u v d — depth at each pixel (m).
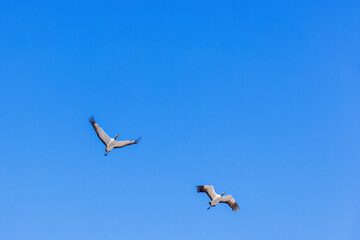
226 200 37.19
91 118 33.09
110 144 32.66
